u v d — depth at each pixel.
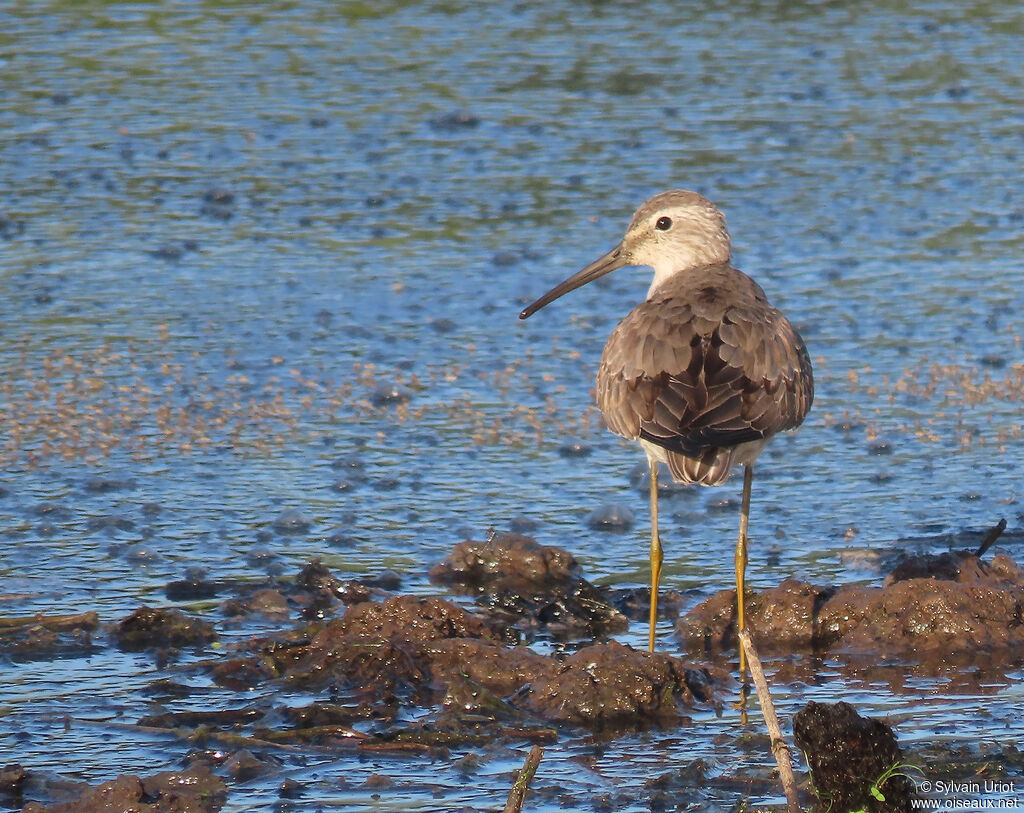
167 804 7.48
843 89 21.31
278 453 12.36
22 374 13.59
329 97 20.73
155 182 18.16
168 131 19.56
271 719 8.58
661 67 21.94
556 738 8.40
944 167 18.70
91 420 12.79
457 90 21.00
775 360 9.39
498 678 9.08
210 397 13.31
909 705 8.73
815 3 24.80
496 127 19.81
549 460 12.39
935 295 15.39
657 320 9.58
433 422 12.98
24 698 8.83
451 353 14.30
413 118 20.08
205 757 8.09
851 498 11.72
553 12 24.28
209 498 11.56
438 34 23.17
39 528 11.02
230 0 24.34
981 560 10.38
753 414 9.11
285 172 18.52
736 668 9.38
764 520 11.43
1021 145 19.41
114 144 19.12
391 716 8.66
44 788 7.77
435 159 18.91
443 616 9.62
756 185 18.09
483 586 10.42
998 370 13.84
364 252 16.45
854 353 14.17
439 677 9.12
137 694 8.90
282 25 23.45
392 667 9.11
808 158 18.95
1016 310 15.02
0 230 16.70
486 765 8.05
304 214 17.38
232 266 16.06
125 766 8.03
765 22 24.03
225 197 17.78
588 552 10.98
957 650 9.49
